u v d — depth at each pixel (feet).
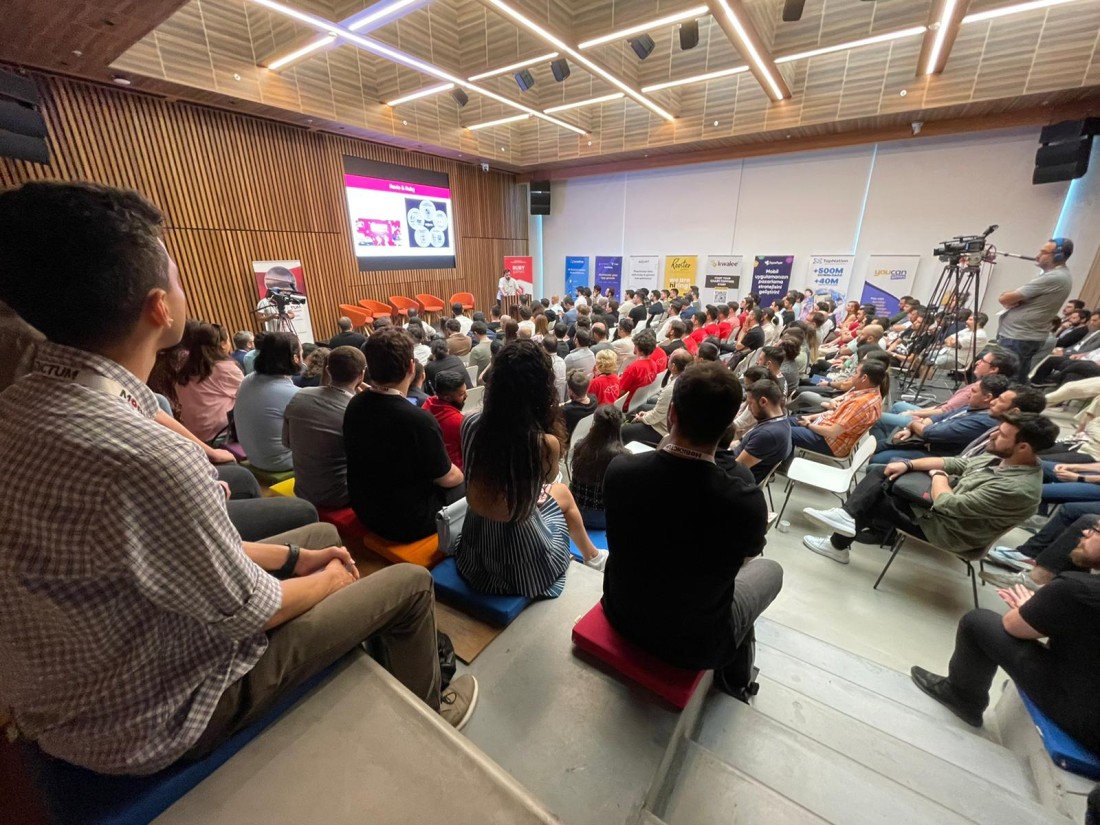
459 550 5.33
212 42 16.89
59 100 15.64
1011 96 17.81
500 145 29.96
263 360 8.01
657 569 3.79
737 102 23.47
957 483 7.29
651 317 24.56
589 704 4.02
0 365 3.37
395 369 5.38
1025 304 13.28
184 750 2.28
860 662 5.87
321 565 3.40
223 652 2.39
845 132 23.62
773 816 3.35
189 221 19.35
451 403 7.36
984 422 8.80
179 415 8.60
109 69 14.92
